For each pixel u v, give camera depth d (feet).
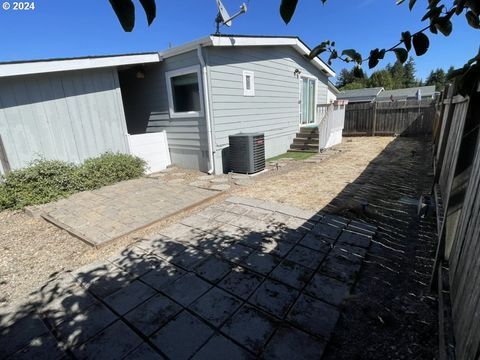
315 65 33.94
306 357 5.79
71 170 17.72
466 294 4.95
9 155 16.56
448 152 11.02
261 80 25.11
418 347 5.94
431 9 3.37
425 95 88.84
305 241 10.41
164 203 14.92
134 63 20.29
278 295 7.59
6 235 12.19
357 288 7.80
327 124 31.32
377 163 23.52
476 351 3.97
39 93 17.35
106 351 6.11
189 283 8.26
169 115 23.40
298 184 17.99
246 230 11.55
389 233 10.94
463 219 6.09
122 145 21.77
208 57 19.66
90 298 7.82
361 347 5.98
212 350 6.02
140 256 9.91
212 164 21.42
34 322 7.04
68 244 11.15
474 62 3.39
